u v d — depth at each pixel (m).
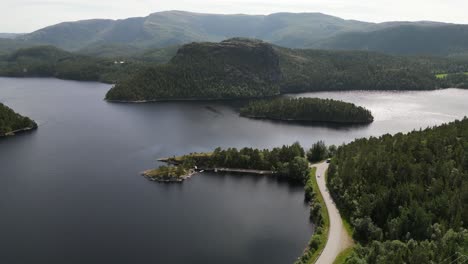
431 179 186.88
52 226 192.12
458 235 142.12
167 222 196.25
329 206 193.88
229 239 179.50
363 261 135.50
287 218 199.38
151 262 162.75
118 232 186.50
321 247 158.12
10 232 186.25
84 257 166.50
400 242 144.25
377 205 173.75
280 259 163.62
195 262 162.25
